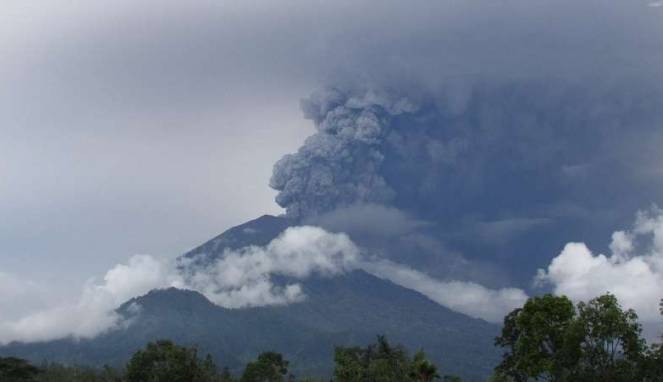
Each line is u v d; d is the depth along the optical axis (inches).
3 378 5246.1
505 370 3966.5
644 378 3102.9
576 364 3196.4
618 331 3115.2
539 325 3307.1
